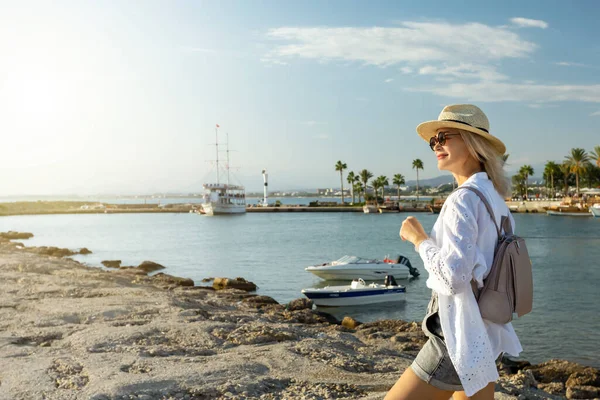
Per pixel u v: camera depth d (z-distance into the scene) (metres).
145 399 4.74
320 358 6.87
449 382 2.31
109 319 9.23
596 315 19.45
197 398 4.88
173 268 37.69
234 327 8.74
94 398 4.66
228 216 143.50
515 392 5.97
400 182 158.00
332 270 29.67
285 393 5.14
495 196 2.35
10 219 143.88
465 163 2.51
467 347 2.20
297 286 28.31
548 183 137.12
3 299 11.10
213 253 48.38
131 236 73.94
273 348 7.25
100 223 117.50
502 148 2.45
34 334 7.77
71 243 62.44
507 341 2.30
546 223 85.25
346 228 84.31
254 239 64.25
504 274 2.24
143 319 9.20
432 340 2.36
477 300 2.26
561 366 10.24
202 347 7.26
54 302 10.84
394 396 2.42
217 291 19.48
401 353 8.96
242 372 5.71
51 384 5.12
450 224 2.24
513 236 2.31
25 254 26.27
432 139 2.55
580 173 121.94
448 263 2.15
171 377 5.36
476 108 2.49
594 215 100.12
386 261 31.47
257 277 32.16
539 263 36.84
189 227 95.94
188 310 10.26
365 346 9.15
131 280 19.06
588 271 32.44
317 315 14.95
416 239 2.38
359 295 22.56
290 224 99.50
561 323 18.19
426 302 23.19
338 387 5.40
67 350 6.73
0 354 6.43
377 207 143.25
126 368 5.79
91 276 16.72
